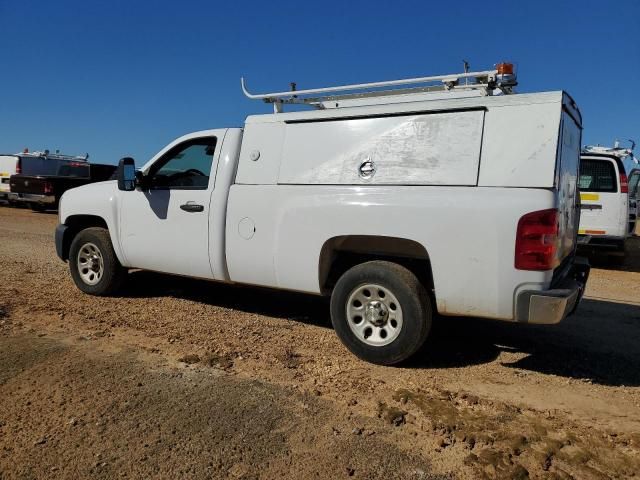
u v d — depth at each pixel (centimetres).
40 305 601
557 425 362
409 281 445
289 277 505
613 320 650
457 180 432
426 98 531
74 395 381
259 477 294
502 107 426
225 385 405
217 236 545
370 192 461
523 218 402
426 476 298
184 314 595
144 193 605
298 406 375
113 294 662
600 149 1269
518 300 410
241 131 551
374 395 398
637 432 358
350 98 579
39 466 299
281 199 505
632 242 1678
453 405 386
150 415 355
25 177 1902
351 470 301
